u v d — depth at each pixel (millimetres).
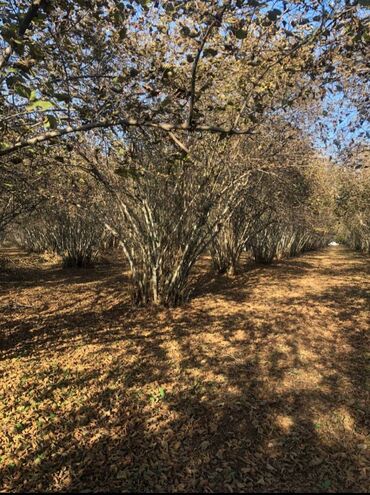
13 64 2412
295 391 3896
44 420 3424
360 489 2643
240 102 4816
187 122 2371
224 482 2721
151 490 2652
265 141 7316
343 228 27109
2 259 12297
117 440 3160
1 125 2746
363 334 5492
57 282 9344
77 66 3730
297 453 3002
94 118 3020
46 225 13422
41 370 4371
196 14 2789
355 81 5188
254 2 2521
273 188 9352
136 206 6973
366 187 13422
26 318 6328
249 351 4902
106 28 4145
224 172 7137
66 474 2809
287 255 17328
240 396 3793
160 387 3980
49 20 3391
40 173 4910
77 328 5824
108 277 9945
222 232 10242
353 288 8883
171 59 5121
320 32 3209
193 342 5211
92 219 10023
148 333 5586
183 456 2979
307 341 5238
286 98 5270
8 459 2955
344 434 3219
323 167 10836
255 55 3939
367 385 3998
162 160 6027
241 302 7355
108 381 4117
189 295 7727
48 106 2238
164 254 6836
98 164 6105
